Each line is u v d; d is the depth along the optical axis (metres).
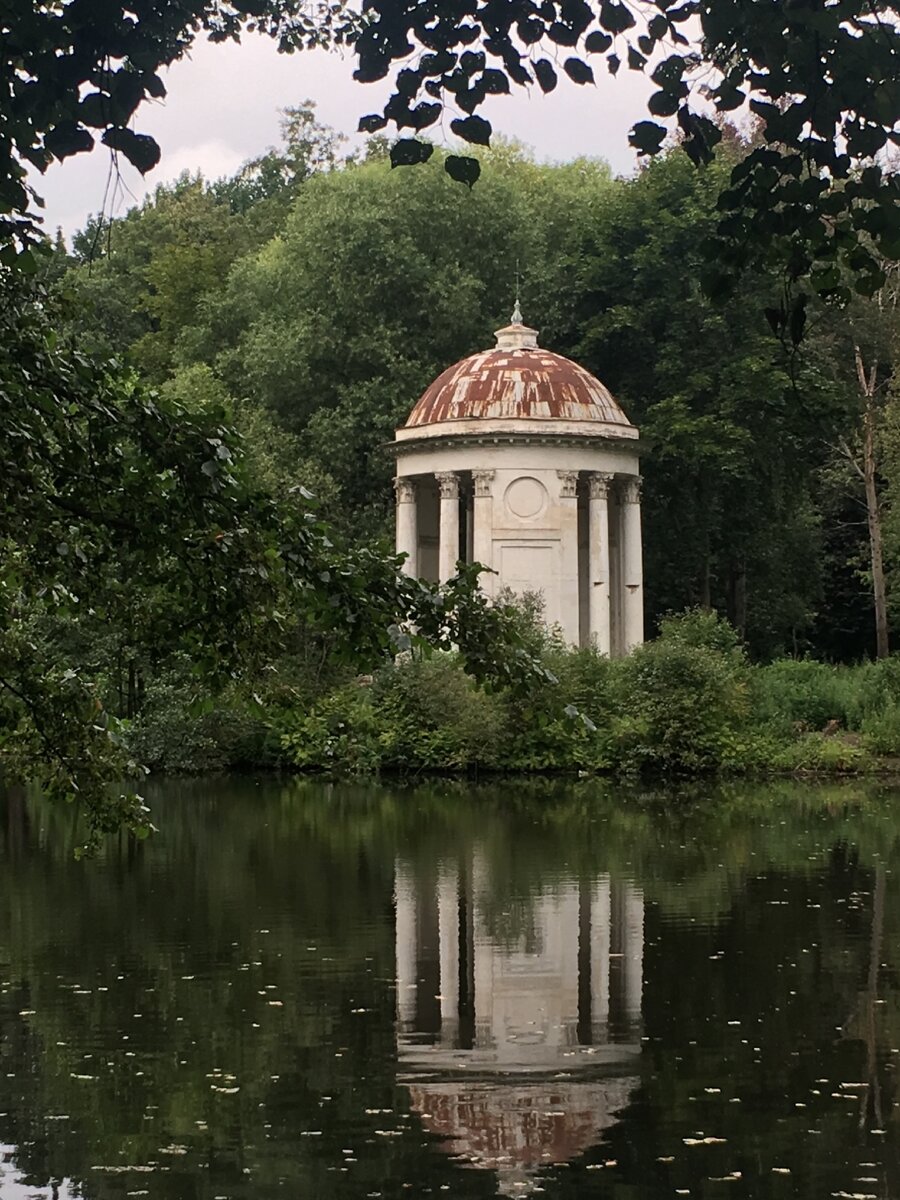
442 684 55.34
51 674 15.70
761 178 10.52
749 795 46.84
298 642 55.19
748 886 29.66
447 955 23.67
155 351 85.31
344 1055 18.27
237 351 75.69
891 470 64.38
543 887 29.83
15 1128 15.64
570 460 62.69
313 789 50.19
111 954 23.84
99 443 12.30
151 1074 17.50
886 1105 16.23
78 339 12.95
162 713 55.84
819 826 38.97
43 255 12.09
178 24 10.54
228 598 12.62
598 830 38.56
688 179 68.25
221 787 50.97
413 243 72.81
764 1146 14.98
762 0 9.88
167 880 31.25
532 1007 20.44
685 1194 13.77
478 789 49.75
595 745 54.03
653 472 69.81
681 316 67.81
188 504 12.44
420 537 67.62
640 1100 16.48
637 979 21.95
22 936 25.30
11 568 14.84
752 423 67.31
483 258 74.94
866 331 70.31
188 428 12.30
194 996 21.05
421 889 29.77
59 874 32.28
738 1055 18.11
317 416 71.12
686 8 10.31
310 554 12.50
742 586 74.94
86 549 13.51
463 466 62.75
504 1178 14.09
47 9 11.10
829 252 10.64
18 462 12.19
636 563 64.88
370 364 73.19
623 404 70.00
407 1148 15.07
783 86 10.22
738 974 22.16
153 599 14.13
